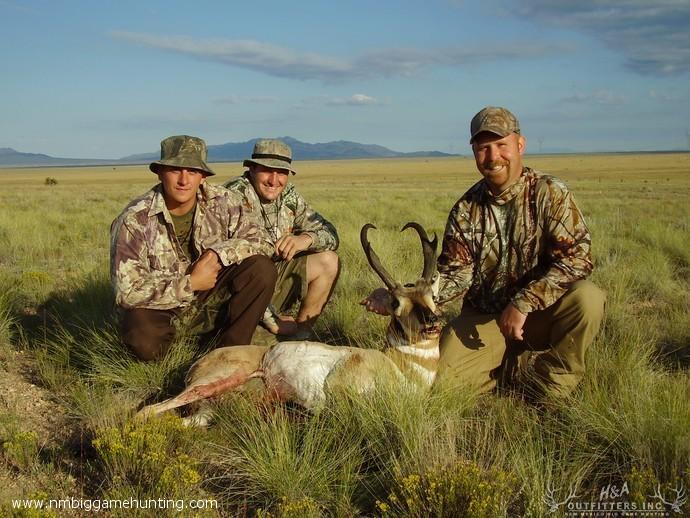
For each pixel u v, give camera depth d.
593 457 4.07
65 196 36.50
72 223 17.28
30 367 5.98
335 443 4.33
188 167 5.54
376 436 4.34
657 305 8.42
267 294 5.93
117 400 5.11
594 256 11.20
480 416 4.92
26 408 5.09
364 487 3.93
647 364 5.73
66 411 5.07
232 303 5.92
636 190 46.78
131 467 3.98
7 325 6.68
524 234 5.29
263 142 6.77
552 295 5.00
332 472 4.01
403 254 11.54
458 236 5.54
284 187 7.08
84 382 5.59
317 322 7.37
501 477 3.64
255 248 6.01
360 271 9.79
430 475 3.63
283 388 5.07
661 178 76.00
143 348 5.57
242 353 5.18
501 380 5.66
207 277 5.76
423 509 3.53
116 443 3.97
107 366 5.64
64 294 8.30
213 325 6.12
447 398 4.84
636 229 14.77
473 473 3.62
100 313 7.15
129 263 5.59
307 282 6.99
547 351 5.34
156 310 5.67
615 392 4.78
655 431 4.09
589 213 22.75
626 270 9.38
